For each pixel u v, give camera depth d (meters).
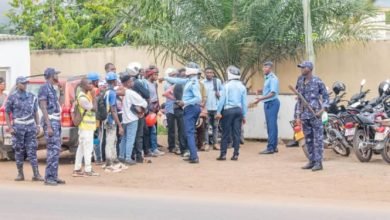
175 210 9.54
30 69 23.92
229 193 11.16
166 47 18.92
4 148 15.28
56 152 12.18
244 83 18.83
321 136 13.16
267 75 15.99
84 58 23.20
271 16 17.91
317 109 13.13
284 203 10.10
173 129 16.27
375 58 18.09
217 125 16.83
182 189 11.63
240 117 14.87
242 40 17.89
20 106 12.49
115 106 13.54
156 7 18.45
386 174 12.57
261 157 15.36
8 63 22.67
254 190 11.39
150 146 15.77
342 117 14.87
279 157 15.33
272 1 17.83
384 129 13.68
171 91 16.11
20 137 12.56
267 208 9.66
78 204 10.04
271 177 12.52
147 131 15.46
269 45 18.45
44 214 9.28
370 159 14.25
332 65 18.58
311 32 17.48
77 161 13.09
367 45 18.16
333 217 8.99
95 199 10.51
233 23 17.84
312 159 13.38
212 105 16.59
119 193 11.15
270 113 15.98
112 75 13.52
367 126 14.03
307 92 13.20
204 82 16.61
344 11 18.06
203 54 18.84
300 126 14.50
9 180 12.81
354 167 13.44
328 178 12.27
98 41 32.66
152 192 11.28
